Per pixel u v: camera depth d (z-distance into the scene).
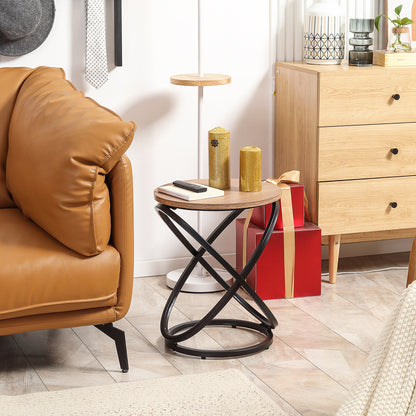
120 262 2.58
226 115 3.75
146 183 3.70
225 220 3.00
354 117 3.38
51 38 3.44
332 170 3.41
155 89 3.62
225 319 3.08
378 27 3.72
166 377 2.62
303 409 2.40
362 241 3.78
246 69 3.74
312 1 3.73
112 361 2.76
